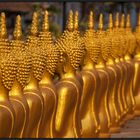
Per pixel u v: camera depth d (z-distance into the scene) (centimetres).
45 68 828
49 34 852
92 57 1064
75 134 920
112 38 1238
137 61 1438
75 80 931
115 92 1229
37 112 771
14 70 705
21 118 720
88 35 1079
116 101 1238
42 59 797
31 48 795
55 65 847
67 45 932
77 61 937
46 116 814
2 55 701
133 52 1449
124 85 1327
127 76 1349
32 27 821
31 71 783
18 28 744
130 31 1426
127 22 1425
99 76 1081
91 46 1062
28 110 744
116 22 1318
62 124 897
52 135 838
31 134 766
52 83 843
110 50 1173
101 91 1105
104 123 1120
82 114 1006
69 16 948
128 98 1371
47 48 840
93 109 1038
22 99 734
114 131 1212
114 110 1214
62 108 895
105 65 1151
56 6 2127
